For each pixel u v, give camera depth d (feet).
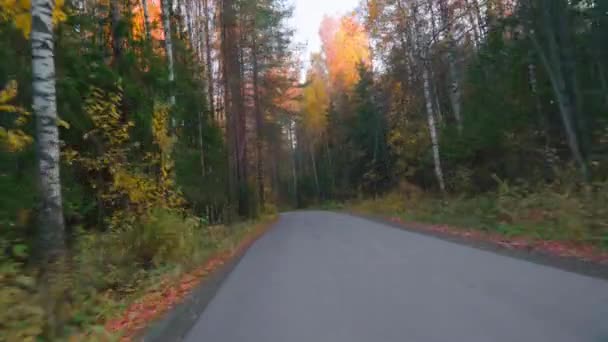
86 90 34.47
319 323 15.81
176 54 59.82
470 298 17.34
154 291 24.44
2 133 21.72
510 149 57.82
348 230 52.26
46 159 21.21
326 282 22.48
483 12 55.42
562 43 45.80
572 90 45.27
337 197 178.29
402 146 83.10
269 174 197.77
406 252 30.27
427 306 16.74
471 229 39.73
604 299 15.84
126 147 35.99
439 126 72.79
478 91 62.34
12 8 22.90
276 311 17.89
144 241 30.81
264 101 98.17
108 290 22.09
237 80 83.15
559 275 20.02
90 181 35.50
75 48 34.83
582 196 34.91
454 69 67.10
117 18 40.04
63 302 17.54
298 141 223.51
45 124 21.39
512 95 56.95
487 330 13.74
